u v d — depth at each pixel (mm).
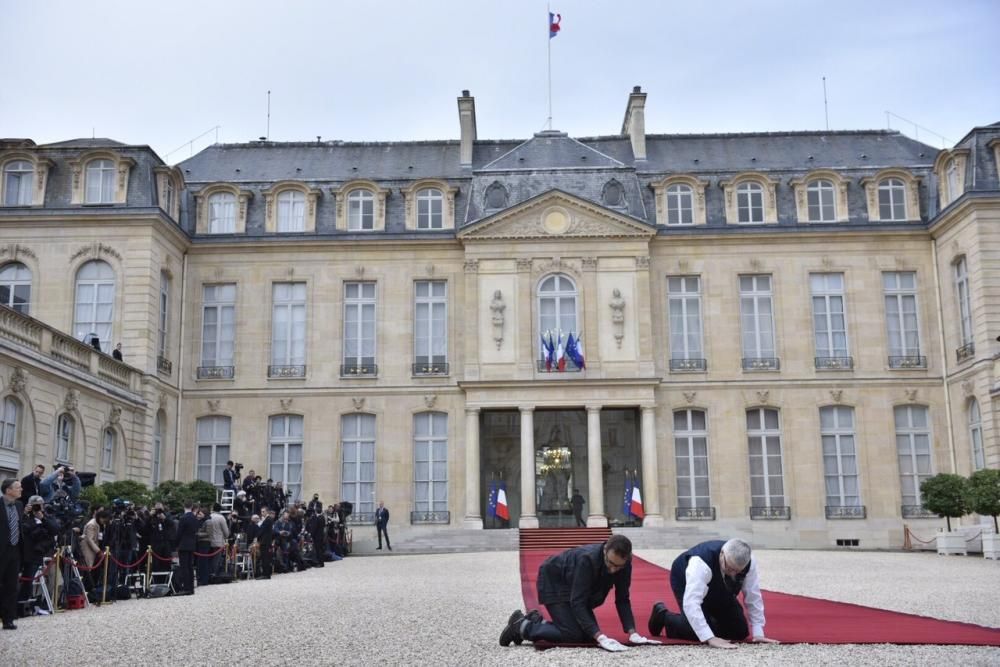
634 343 40188
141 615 16141
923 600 16719
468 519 39312
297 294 41875
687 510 39719
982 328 37062
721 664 9594
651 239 41188
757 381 40594
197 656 11359
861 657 10000
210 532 23453
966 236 38312
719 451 40219
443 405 40750
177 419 40438
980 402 37312
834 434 40625
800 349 40844
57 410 29188
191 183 42594
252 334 41250
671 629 11164
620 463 42531
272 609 16672
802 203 41781
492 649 11234
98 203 37469
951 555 32656
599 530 37344
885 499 39750
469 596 18609
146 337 36844
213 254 41719
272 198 42062
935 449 40062
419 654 11094
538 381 39531
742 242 41469
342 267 41750
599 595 10984
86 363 31547
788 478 40031
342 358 41188
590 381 39531
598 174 41969
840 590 18922
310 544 30531
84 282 37469
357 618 14938
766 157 44500
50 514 17578
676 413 40781
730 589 10922
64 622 15195
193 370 41000
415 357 41281
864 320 40938
